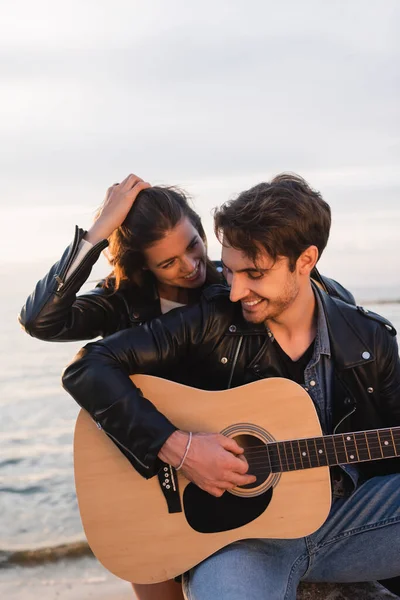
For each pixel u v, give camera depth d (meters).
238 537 2.33
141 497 2.39
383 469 2.54
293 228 2.26
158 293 3.03
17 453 7.71
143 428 2.32
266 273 2.29
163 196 2.84
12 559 5.39
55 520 6.11
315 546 2.41
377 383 2.48
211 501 2.36
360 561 2.41
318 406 2.49
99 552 2.38
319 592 2.65
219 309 2.53
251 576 2.20
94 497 2.41
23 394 9.62
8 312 14.18
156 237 2.79
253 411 2.43
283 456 2.38
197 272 2.92
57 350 11.63
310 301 2.47
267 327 2.49
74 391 2.42
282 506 2.35
